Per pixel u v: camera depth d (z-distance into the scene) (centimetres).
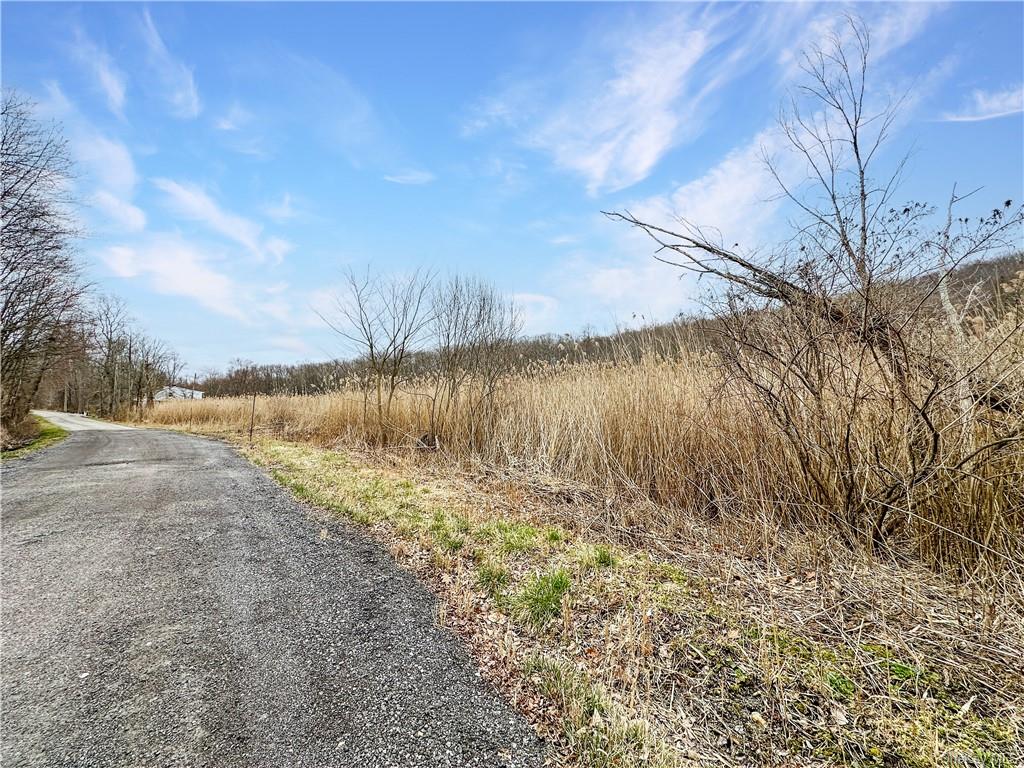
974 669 241
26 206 1602
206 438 1611
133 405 4156
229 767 193
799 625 290
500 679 254
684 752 203
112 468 934
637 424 604
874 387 384
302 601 344
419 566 404
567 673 253
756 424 462
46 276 1780
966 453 336
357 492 636
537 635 295
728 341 446
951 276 346
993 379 340
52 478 827
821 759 198
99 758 197
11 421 1805
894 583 322
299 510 589
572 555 399
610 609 314
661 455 554
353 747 205
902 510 345
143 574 393
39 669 260
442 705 233
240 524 532
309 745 206
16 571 399
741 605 314
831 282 374
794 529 415
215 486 738
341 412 1298
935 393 328
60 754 199
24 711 225
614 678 250
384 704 234
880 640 270
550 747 207
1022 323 311
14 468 965
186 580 381
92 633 299
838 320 380
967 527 333
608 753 202
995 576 296
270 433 1586
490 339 1012
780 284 396
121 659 270
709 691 238
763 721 218
